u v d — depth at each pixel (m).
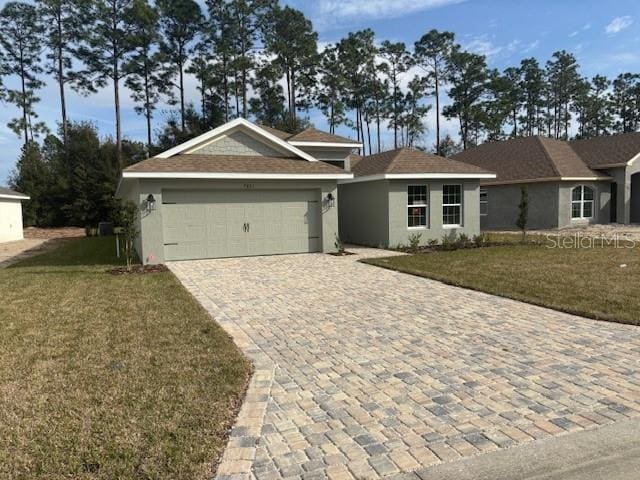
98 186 30.36
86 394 4.16
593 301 7.43
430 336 5.91
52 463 3.09
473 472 3.01
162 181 12.90
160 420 3.66
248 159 14.47
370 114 48.09
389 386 4.38
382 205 16.56
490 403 3.98
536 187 23.31
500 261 12.20
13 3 34.53
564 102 55.34
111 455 3.17
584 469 3.03
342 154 20.78
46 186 31.67
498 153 27.20
